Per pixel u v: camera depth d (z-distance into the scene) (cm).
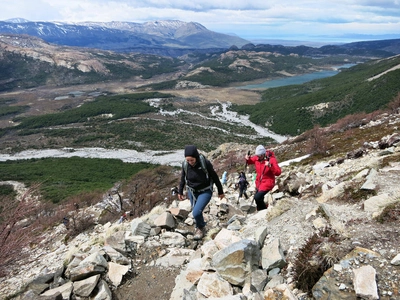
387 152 1034
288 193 984
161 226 754
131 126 17800
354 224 461
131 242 677
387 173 637
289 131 16325
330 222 488
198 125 18212
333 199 614
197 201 634
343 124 3991
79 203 3609
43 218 2650
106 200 2978
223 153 5084
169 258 602
